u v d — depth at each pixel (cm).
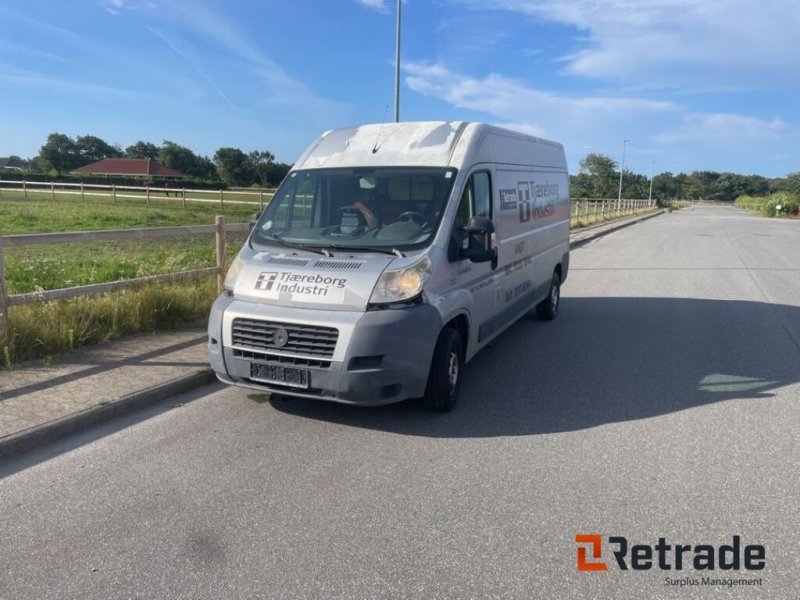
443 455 439
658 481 402
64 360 595
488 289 605
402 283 459
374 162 568
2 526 343
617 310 1005
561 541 333
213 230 818
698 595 291
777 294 1165
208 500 373
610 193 8662
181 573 303
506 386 600
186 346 659
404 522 350
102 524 346
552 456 439
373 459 432
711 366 675
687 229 3331
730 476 410
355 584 295
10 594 287
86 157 10712
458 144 572
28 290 842
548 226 845
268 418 503
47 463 418
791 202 5800
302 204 559
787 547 329
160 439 460
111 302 696
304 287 463
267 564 310
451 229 514
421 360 465
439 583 296
